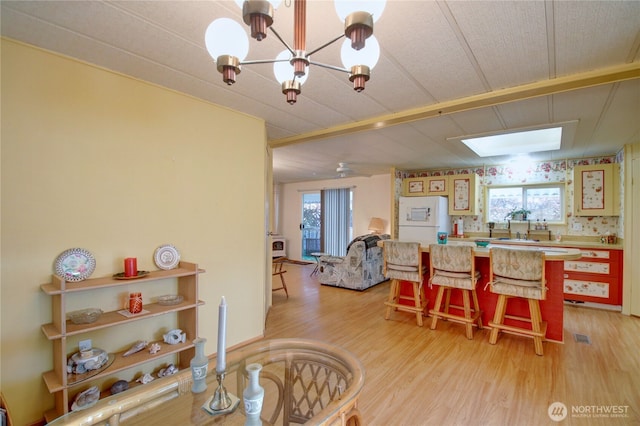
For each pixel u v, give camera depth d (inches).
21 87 68.9
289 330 130.6
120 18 59.3
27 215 70.0
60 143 74.3
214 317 106.7
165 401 55.5
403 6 53.7
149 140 90.0
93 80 79.2
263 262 124.0
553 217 198.2
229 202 111.3
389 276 143.9
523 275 110.4
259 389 48.3
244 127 115.5
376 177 278.7
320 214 324.5
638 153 147.0
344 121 121.6
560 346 114.3
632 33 60.6
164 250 92.5
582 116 109.5
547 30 60.3
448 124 120.8
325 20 58.4
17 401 69.0
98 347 81.6
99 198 80.7
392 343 117.0
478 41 64.6
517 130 127.6
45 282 72.1
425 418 73.5
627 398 81.0
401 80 83.3
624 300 151.7
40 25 61.8
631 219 150.3
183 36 65.7
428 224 212.4
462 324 138.4
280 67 56.9
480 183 221.1
